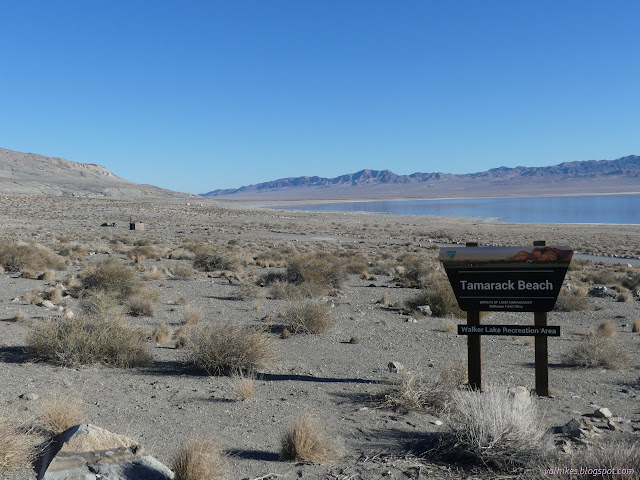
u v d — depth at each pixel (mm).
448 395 9078
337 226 105938
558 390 10336
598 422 8289
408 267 35625
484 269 9750
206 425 8039
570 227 110500
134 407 8797
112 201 155875
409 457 6836
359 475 6328
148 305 18547
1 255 30328
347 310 21125
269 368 11820
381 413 8773
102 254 43469
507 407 6957
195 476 5957
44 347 11672
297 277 27922
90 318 12617
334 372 11695
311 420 7234
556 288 9500
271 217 132125
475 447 6664
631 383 11133
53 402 7555
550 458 6441
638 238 84688
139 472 5844
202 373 11266
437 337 16172
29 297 20516
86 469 5742
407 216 157125
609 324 17016
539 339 9797
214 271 34219
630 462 5773
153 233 73875
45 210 113000
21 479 5773
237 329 12047
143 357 11898
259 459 6801
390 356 13500
